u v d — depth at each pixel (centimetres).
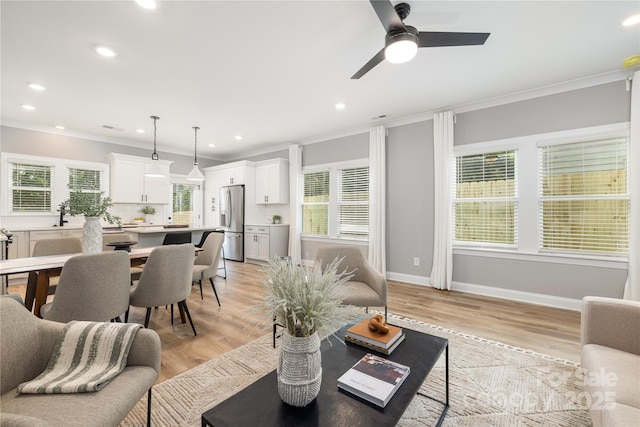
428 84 322
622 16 210
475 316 298
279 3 198
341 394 115
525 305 332
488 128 370
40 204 470
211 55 262
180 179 659
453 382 185
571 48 252
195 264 363
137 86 325
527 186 344
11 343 113
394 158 450
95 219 253
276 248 582
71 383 109
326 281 115
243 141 581
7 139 441
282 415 102
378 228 454
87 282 181
